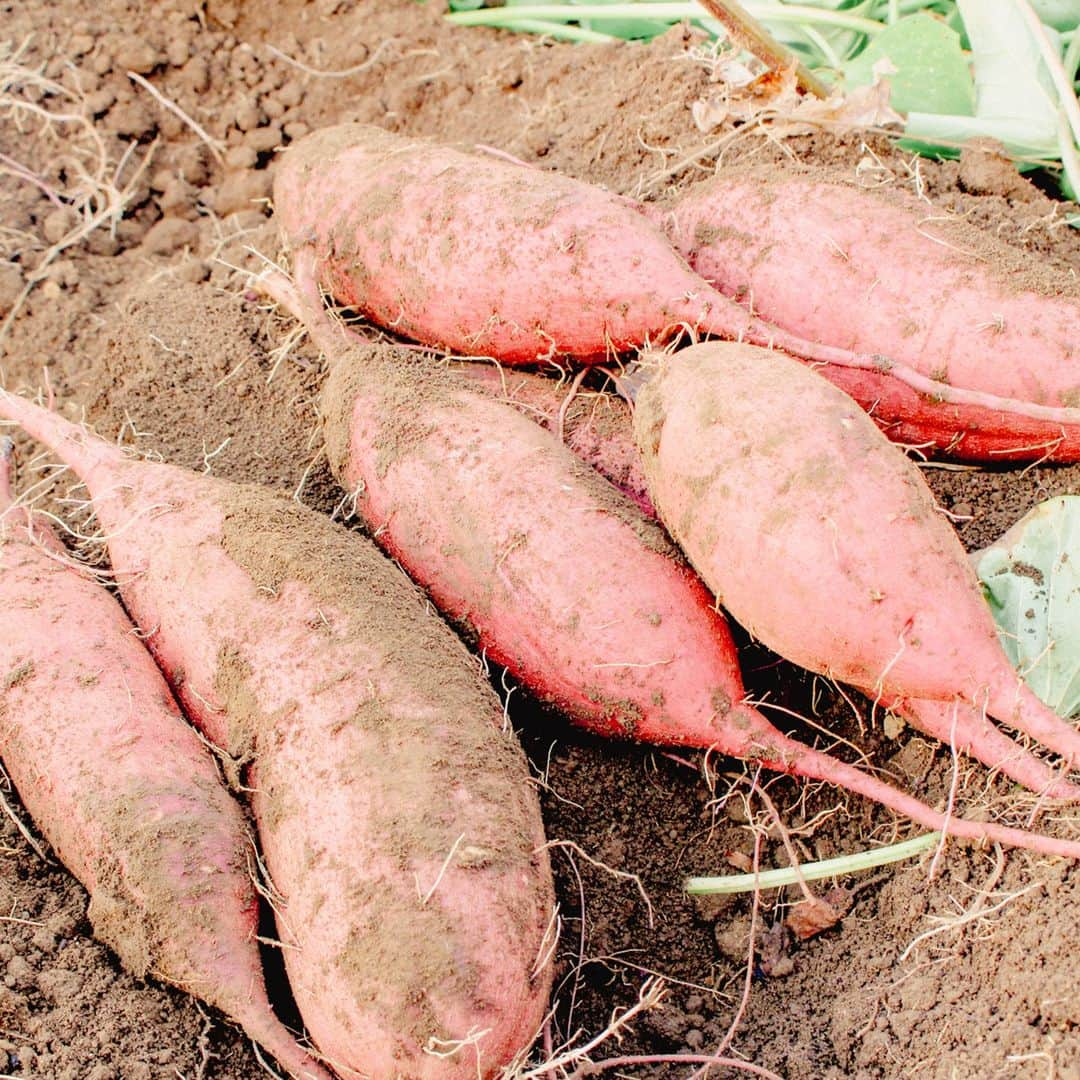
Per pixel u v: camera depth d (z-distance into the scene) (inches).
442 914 34.7
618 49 46.0
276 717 36.2
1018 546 37.8
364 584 37.0
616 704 37.0
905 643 35.5
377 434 38.2
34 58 47.6
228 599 37.0
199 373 41.6
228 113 47.4
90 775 36.2
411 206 39.7
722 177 39.9
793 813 38.1
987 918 36.2
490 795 35.6
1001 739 36.2
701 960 37.4
